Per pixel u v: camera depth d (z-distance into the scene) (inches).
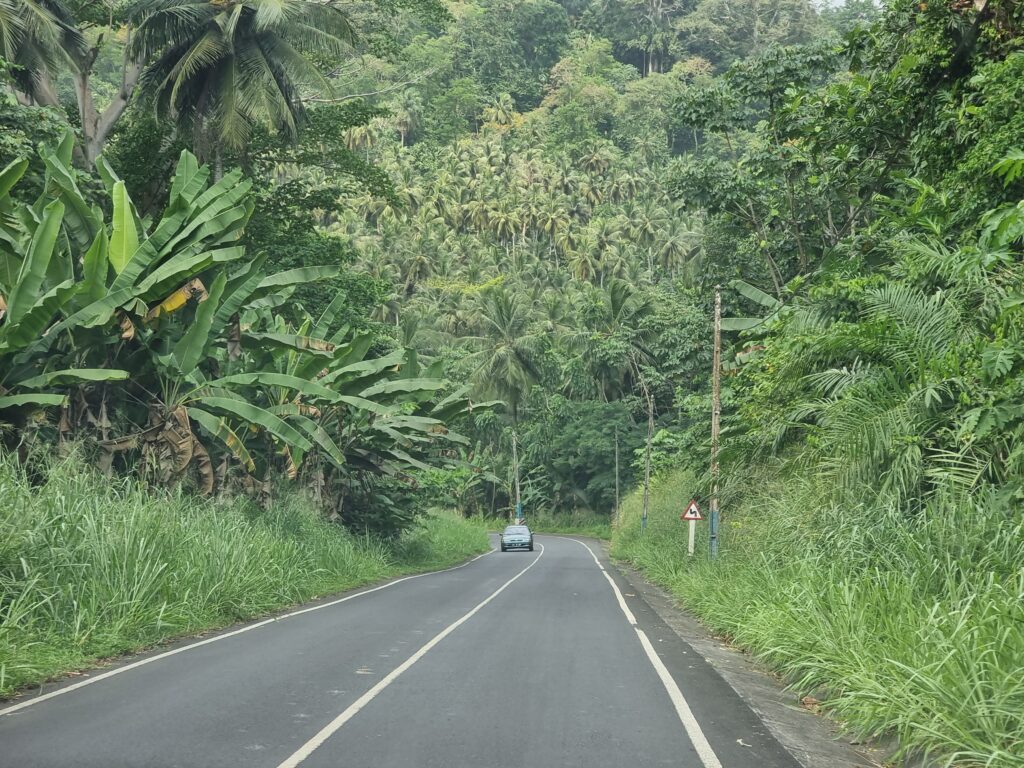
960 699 247.6
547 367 2886.3
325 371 925.2
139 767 225.3
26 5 869.2
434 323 3417.8
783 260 1075.9
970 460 421.4
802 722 304.5
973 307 490.9
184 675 355.9
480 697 317.7
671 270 3715.6
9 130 759.7
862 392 467.2
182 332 735.1
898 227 593.3
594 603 711.1
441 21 1188.5
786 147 989.2
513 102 5462.6
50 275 642.2
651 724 283.0
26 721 274.7
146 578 467.5
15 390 629.9
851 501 448.1
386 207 4362.7
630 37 5979.3
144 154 1085.8
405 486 1229.1
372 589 831.7
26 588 383.6
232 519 644.1
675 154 5300.2
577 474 3014.3
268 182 1186.6
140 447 717.9
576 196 4645.7
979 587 312.3
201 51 939.3
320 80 1002.1
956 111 603.2
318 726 271.1
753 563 561.0
